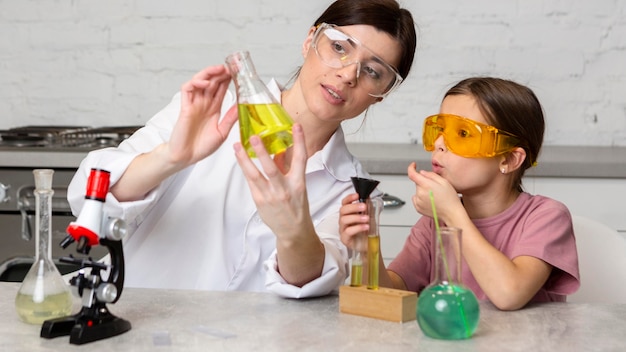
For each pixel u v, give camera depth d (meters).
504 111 1.87
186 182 2.00
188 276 1.99
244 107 1.48
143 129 1.96
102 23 3.68
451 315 1.33
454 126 1.85
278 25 3.62
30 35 3.71
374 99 1.90
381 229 2.95
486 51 3.55
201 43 3.65
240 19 3.63
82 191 1.75
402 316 1.44
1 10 3.71
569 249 1.83
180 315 1.47
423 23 3.56
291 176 1.49
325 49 1.84
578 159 2.96
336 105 1.86
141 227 2.00
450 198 1.76
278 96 2.03
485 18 3.55
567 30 3.52
